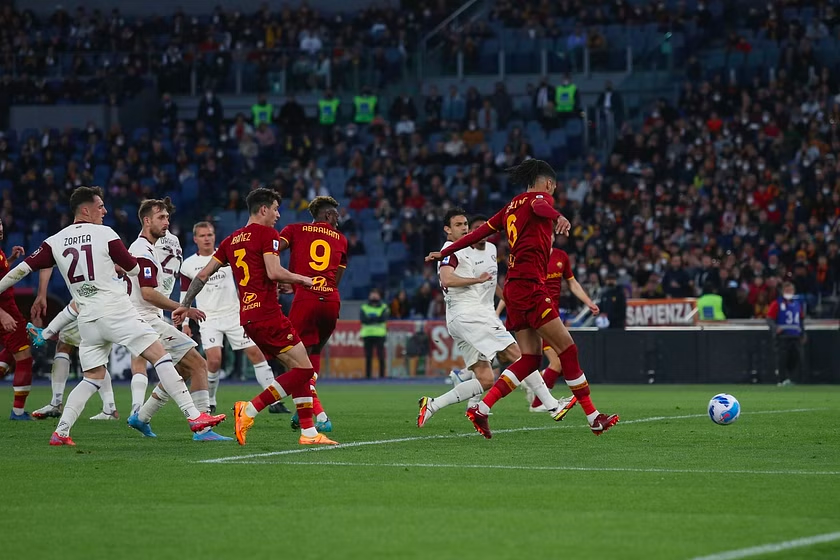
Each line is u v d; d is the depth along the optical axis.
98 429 30.34
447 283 30.28
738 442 25.88
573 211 74.38
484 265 30.94
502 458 22.81
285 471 20.73
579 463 21.91
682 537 14.37
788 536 14.42
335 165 85.38
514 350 30.41
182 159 84.62
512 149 81.38
